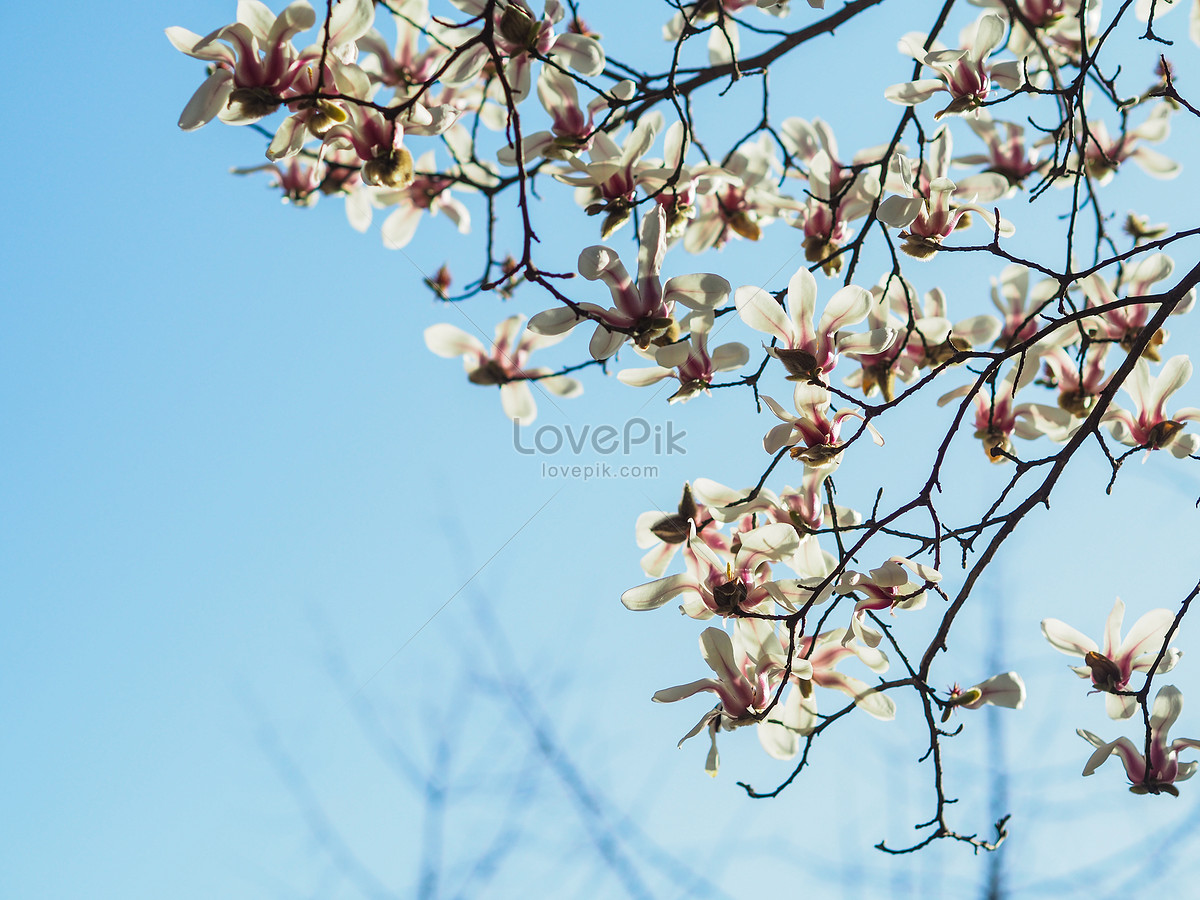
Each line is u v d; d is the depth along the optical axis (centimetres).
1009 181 334
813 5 320
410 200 338
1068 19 330
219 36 300
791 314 306
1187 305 319
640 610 308
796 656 308
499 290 338
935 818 309
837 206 321
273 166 343
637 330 305
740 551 307
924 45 324
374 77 319
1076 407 319
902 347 318
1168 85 319
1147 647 311
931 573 305
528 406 330
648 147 309
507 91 302
